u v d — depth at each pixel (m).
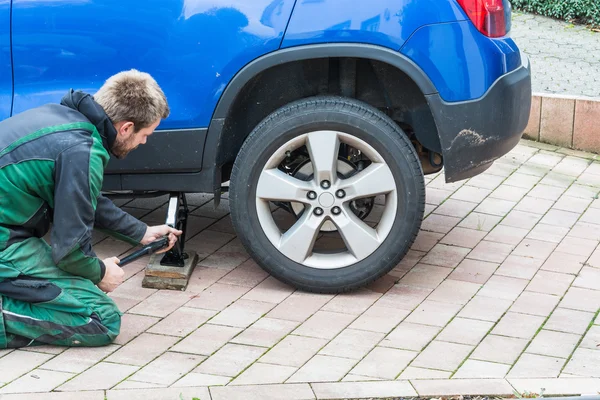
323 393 4.06
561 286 5.43
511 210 6.69
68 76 5.10
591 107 8.00
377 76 5.20
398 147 5.01
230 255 5.73
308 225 5.13
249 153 5.08
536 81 9.33
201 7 4.97
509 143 5.23
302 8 4.90
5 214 4.22
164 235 4.77
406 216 5.09
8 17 5.06
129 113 4.28
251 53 4.95
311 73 5.24
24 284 4.30
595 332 4.86
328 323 4.86
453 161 5.07
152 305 5.00
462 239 6.11
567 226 6.41
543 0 11.78
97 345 4.48
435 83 4.94
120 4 5.02
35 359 4.32
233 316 4.90
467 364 4.45
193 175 5.18
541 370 4.41
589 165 7.80
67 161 4.14
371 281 5.19
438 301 5.17
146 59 5.04
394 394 4.08
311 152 5.06
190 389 4.04
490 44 5.01
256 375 4.25
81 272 4.34
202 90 5.02
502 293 5.30
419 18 4.88
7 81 5.11
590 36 11.09
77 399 3.91
